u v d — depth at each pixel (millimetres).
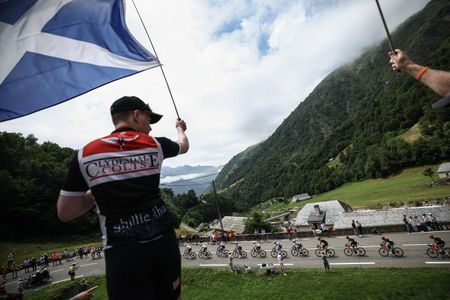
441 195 71625
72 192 1770
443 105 1609
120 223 1689
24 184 73312
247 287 28188
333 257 31875
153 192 1883
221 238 49469
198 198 138375
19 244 63938
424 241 32281
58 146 101375
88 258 49344
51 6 3635
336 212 65375
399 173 119750
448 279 21703
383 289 22312
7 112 3271
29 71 3414
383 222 42562
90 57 3578
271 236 45844
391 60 2115
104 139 1888
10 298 27891
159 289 1821
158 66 3395
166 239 1809
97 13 3723
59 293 31281
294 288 25844
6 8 3484
